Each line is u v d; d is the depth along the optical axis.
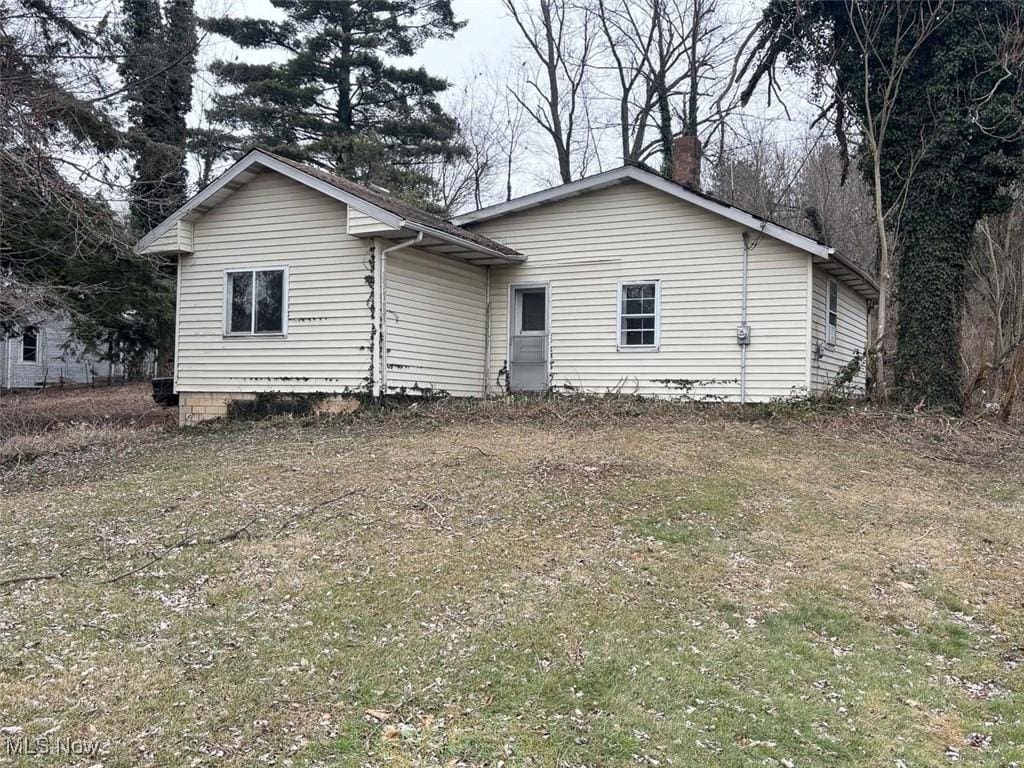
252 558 6.23
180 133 19.70
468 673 4.39
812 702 4.26
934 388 13.78
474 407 12.96
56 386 27.77
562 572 5.99
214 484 8.66
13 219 13.88
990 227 22.58
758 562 6.43
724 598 5.66
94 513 7.71
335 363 12.92
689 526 7.16
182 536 6.86
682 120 28.12
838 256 13.39
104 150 14.79
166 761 3.45
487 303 15.56
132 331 19.20
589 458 9.45
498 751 3.62
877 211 14.10
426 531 6.87
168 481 8.97
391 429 11.59
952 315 14.01
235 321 13.77
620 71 29.08
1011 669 4.88
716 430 11.48
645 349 14.28
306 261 13.15
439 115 30.83
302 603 5.35
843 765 3.67
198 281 14.03
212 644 4.69
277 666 4.41
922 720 4.16
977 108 13.35
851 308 16.89
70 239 14.90
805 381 13.14
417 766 3.46
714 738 3.83
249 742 3.63
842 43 14.55
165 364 20.25
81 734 3.64
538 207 15.16
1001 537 7.46
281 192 13.35
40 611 5.20
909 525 7.65
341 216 12.88
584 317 14.80
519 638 4.84
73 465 10.73
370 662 4.49
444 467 9.05
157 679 4.21
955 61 13.48
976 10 13.41
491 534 6.80
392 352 12.85
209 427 13.23
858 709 4.23
